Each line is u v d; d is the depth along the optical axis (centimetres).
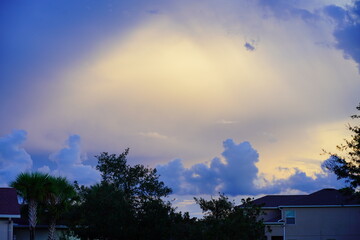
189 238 2698
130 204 2941
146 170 3525
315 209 4719
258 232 2852
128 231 2738
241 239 2672
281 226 4728
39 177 3578
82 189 3522
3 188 3512
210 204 2772
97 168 3625
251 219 2872
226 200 2780
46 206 3678
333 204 4666
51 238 3675
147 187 3422
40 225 3881
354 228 4650
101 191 3073
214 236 2642
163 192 3453
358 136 3394
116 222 2766
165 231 2723
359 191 3456
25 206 3847
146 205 2811
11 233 3167
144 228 2755
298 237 4691
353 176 3356
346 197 4722
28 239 3941
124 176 3541
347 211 4681
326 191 4991
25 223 3884
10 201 3275
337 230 4659
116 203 2852
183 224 2781
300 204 4734
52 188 3600
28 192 3559
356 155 3409
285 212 4772
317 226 4688
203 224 2725
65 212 3303
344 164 3419
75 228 2975
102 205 2889
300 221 4719
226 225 2650
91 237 2880
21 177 3559
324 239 4656
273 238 4809
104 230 2803
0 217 3128
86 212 2991
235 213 2762
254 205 2920
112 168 3584
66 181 3684
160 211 2770
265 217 5112
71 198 3706
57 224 3872
